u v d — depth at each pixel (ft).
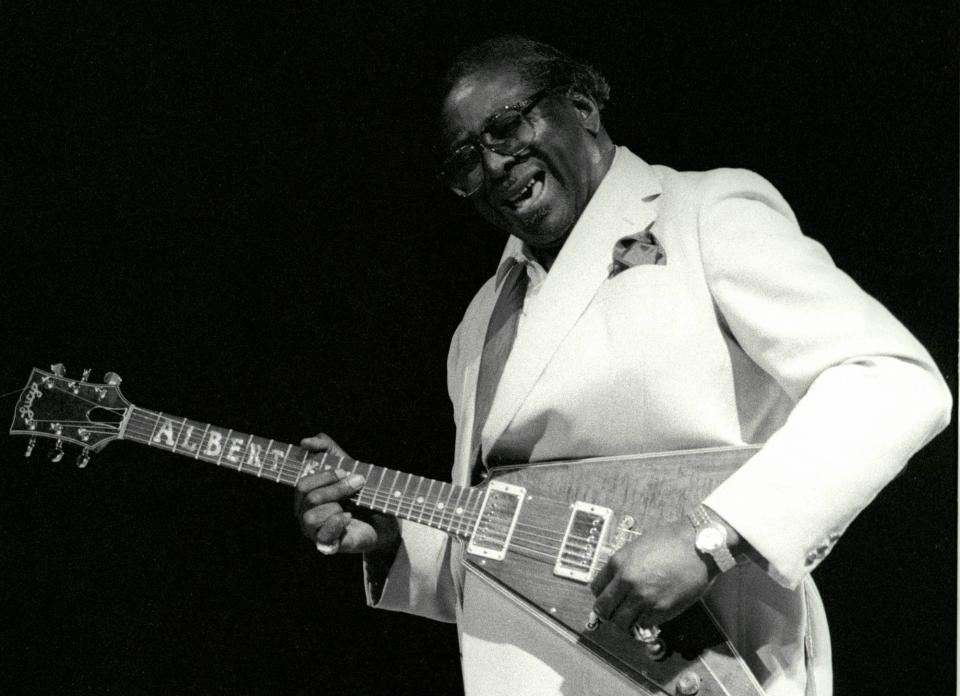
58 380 8.65
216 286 11.59
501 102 7.27
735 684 6.24
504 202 7.37
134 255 11.73
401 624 10.84
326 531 7.65
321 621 10.94
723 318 6.69
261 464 8.07
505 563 6.95
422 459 10.96
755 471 5.93
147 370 11.55
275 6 11.55
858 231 8.98
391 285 11.27
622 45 10.00
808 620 6.72
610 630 6.55
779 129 9.41
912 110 8.98
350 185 11.43
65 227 11.80
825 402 5.90
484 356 8.02
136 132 11.83
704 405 6.64
